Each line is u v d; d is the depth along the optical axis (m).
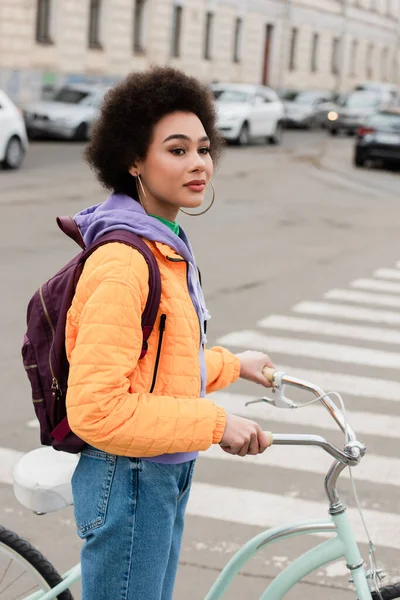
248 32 46.47
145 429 2.28
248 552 2.66
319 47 56.56
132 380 2.37
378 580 2.68
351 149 32.69
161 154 2.43
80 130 27.42
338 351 8.13
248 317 9.05
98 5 35.47
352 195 20.09
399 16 73.56
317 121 42.62
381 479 5.43
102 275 2.31
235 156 27.11
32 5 31.53
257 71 48.00
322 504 5.07
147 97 2.41
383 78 71.12
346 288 10.73
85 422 2.28
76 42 34.03
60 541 4.50
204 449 2.35
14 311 8.68
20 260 10.96
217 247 12.80
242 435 2.36
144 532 2.46
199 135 2.44
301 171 24.20
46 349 2.49
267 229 14.73
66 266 2.47
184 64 41.12
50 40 32.94
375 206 18.48
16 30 31.16
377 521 4.89
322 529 2.62
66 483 2.67
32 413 6.18
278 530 2.64
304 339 8.43
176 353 2.40
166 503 2.48
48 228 13.31
